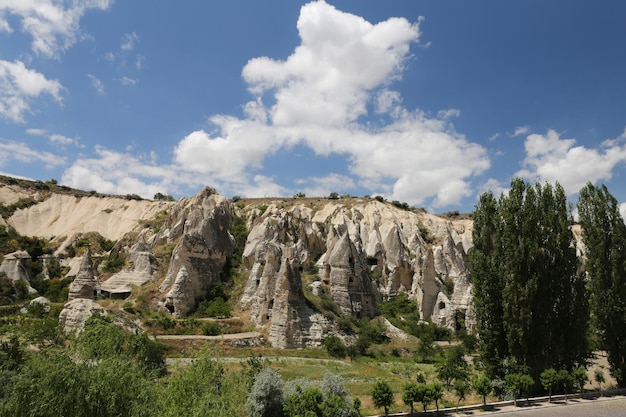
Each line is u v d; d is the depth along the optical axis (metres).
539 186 35.84
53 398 15.94
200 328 54.56
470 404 30.45
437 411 27.73
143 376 20.34
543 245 34.88
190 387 19.52
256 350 49.53
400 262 81.31
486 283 35.59
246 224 91.94
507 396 31.02
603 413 28.02
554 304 34.94
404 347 55.66
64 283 76.81
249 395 23.72
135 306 58.41
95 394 16.38
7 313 59.22
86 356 19.27
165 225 89.44
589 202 38.47
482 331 35.62
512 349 33.59
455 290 70.62
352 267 66.56
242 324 57.22
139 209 110.50
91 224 104.19
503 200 37.31
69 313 47.19
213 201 91.50
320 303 59.66
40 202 110.75
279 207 109.12
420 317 68.56
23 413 16.11
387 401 26.66
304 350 50.88
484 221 37.72
